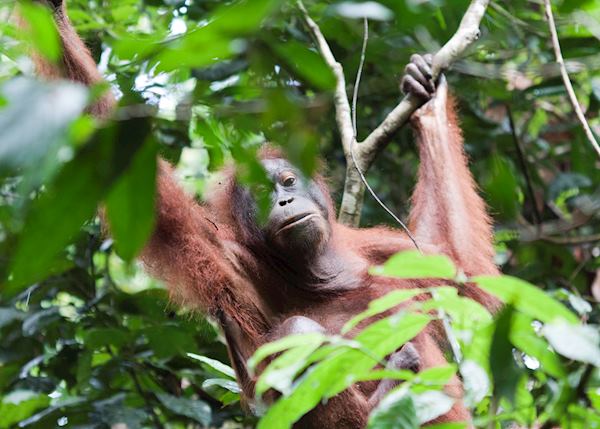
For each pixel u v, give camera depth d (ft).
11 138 8.64
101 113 22.12
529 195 41.29
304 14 29.60
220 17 9.68
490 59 41.83
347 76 39.06
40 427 30.89
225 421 35.96
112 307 34.78
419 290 14.43
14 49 22.98
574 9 22.66
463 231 31.89
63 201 9.71
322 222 30.25
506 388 12.94
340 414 26.25
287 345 14.43
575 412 17.85
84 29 36.06
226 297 29.27
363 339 14.61
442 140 33.53
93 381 33.63
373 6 14.97
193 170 41.37
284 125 12.89
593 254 43.70
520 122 45.88
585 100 43.47
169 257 28.45
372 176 42.98
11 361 34.01
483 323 14.47
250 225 31.04
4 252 27.50
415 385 15.33
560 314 12.53
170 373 35.37
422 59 32.17
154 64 11.59
